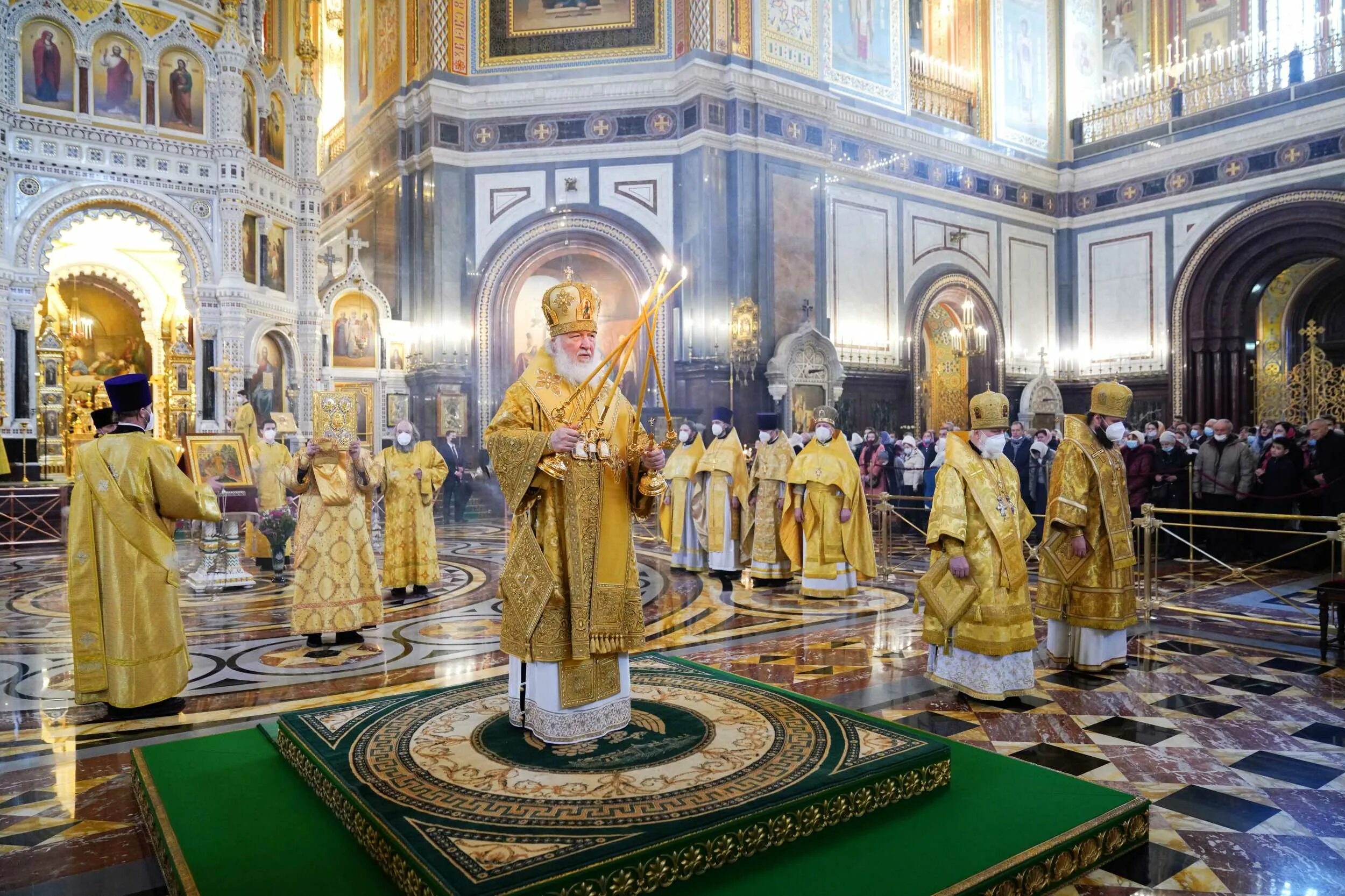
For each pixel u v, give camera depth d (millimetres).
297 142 17578
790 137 18359
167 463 5180
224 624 7711
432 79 18250
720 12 17688
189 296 15227
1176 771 4277
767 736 4000
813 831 3359
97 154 14336
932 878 3033
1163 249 22031
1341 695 5512
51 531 13094
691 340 17656
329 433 6902
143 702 5074
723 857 3092
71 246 17062
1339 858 3428
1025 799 3746
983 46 22875
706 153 17500
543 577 3820
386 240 19828
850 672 6094
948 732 4828
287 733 4180
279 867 3129
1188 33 23172
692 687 4879
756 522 9664
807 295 18516
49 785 4164
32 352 13969
